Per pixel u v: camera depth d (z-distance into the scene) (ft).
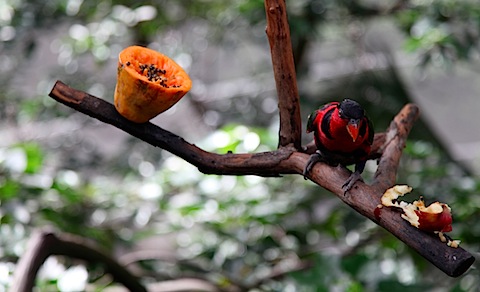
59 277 12.61
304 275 12.92
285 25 10.16
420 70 19.45
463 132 31.22
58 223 15.37
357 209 9.86
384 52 23.66
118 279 12.23
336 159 10.44
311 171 10.05
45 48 27.68
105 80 23.15
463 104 30.66
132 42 22.03
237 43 25.03
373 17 21.67
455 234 13.79
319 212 19.12
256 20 19.65
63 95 10.07
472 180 15.48
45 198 15.90
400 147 10.72
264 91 24.86
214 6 23.86
